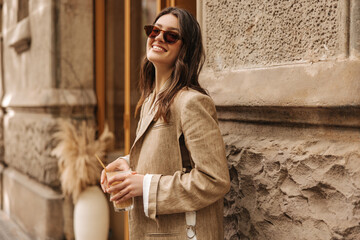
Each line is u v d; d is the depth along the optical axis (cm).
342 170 120
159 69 145
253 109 154
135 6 340
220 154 125
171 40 137
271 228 146
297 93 131
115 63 385
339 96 117
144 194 126
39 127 366
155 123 136
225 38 170
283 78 137
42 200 356
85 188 328
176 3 239
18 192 432
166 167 132
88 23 367
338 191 121
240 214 163
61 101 348
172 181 124
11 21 471
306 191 132
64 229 352
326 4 124
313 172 129
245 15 158
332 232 122
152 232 134
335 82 118
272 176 145
